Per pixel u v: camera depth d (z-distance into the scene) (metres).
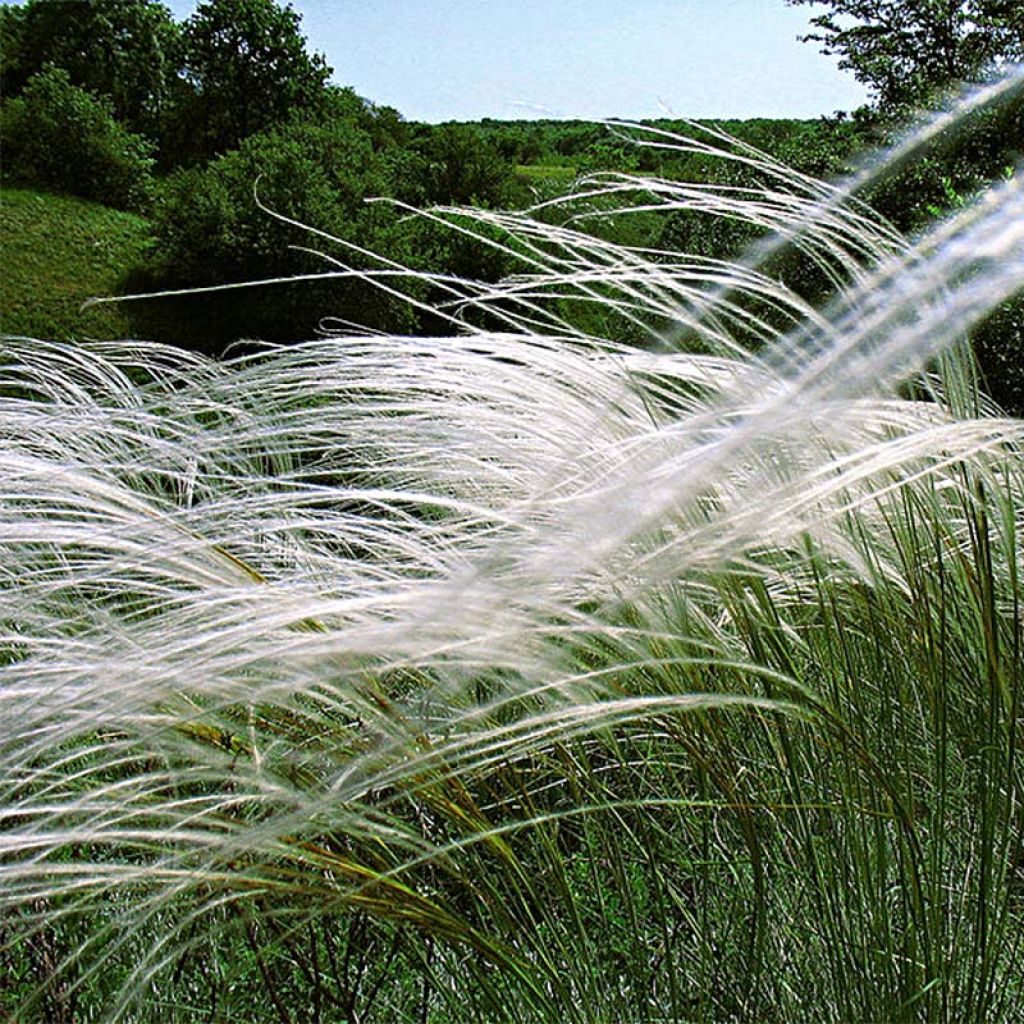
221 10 32.53
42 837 1.03
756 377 1.43
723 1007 1.42
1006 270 1.02
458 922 1.18
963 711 1.47
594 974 1.38
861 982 1.28
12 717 1.08
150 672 1.01
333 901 1.09
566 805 1.57
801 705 1.26
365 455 1.82
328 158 18.58
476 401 1.77
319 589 1.18
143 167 25.95
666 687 1.26
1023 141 5.56
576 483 1.36
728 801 1.27
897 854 1.39
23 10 35.34
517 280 2.03
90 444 1.86
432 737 1.18
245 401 1.79
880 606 1.38
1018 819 1.36
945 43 10.88
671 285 1.67
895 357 1.00
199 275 18.42
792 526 1.10
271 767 1.16
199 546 1.25
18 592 1.31
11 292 19.28
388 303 14.82
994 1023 1.30
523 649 1.05
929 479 1.37
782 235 1.72
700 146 1.95
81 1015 1.49
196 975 1.60
